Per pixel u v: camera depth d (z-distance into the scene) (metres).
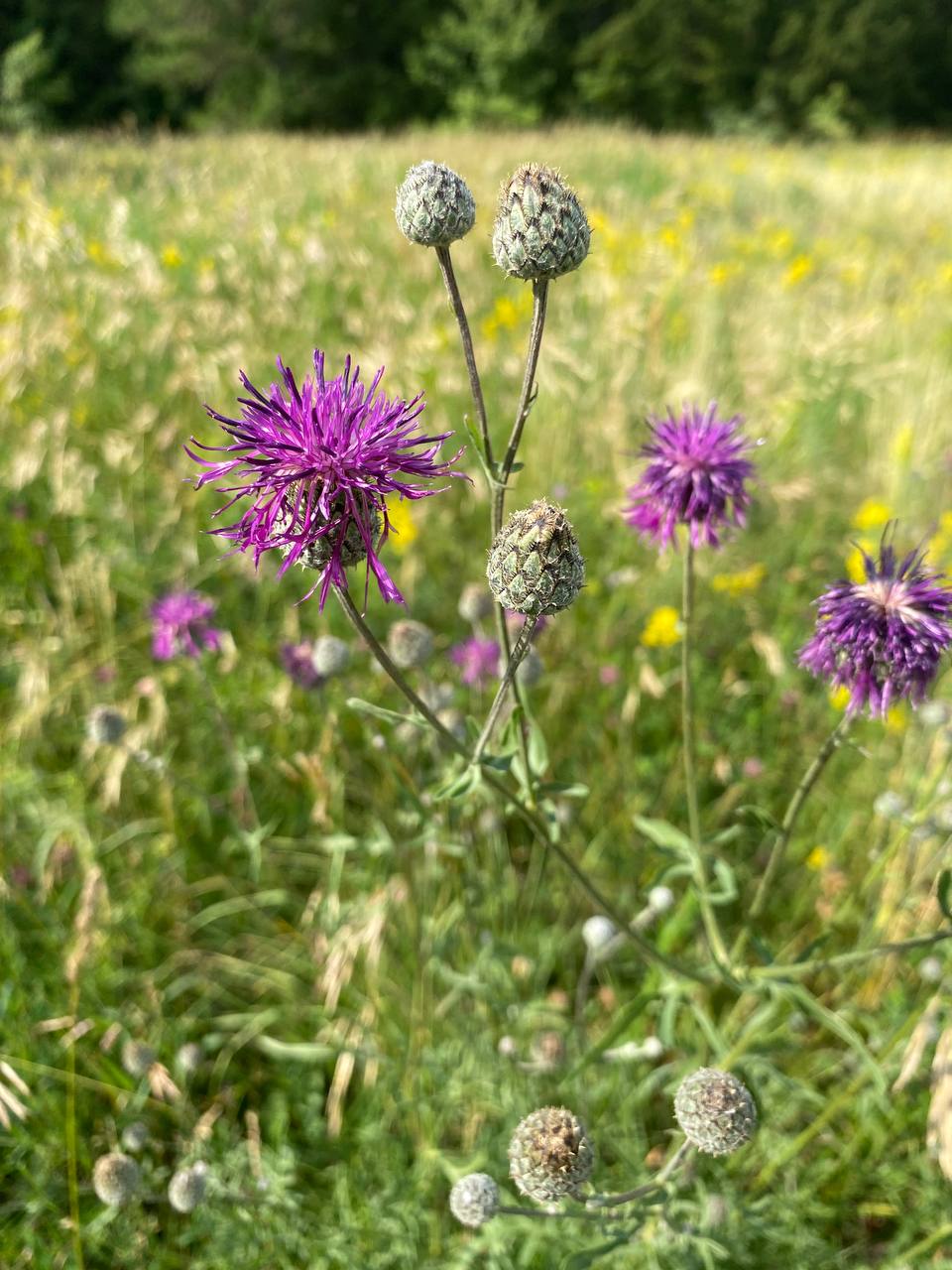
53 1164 0.26
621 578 0.41
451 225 0.17
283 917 0.34
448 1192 0.27
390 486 0.16
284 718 0.33
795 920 0.32
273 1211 0.25
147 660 0.38
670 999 0.23
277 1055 0.29
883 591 0.20
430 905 0.32
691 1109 0.19
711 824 0.35
